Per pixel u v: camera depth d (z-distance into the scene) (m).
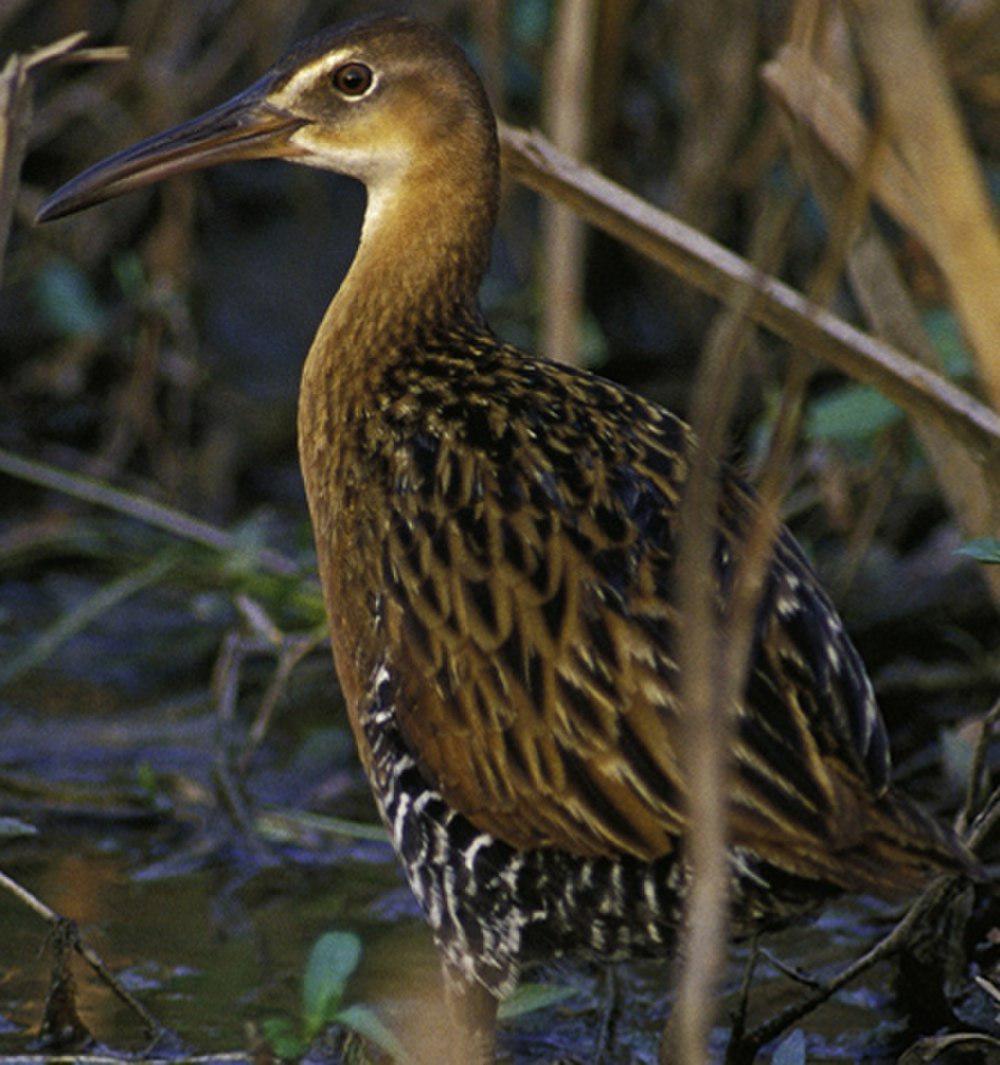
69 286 12.86
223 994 8.58
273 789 10.50
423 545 7.56
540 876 7.34
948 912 8.33
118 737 10.97
